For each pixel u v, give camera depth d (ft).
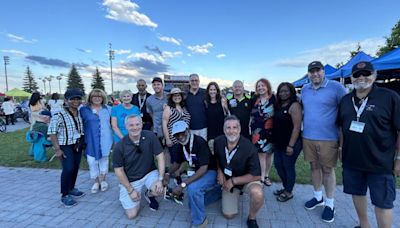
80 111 12.36
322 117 9.73
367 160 7.57
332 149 9.74
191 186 9.54
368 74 7.38
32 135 18.75
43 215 10.60
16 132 37.45
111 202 11.91
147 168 10.91
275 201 11.81
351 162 8.00
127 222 9.99
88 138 12.45
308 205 10.93
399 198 11.82
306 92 10.37
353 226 9.52
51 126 11.03
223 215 10.43
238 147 9.51
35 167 17.85
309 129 10.12
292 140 10.78
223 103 13.47
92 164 12.66
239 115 12.71
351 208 10.96
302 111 10.64
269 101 12.06
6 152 22.65
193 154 10.23
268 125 12.14
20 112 55.47
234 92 13.11
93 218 10.33
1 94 89.20
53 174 16.30
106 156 13.29
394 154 7.47
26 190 13.47
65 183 11.62
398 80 35.50
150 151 10.87
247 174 9.53
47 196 12.64
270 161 13.55
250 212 9.41
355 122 7.72
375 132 7.35
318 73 9.62
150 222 10.00
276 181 14.46
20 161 19.30
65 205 11.41
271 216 10.35
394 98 7.16
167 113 13.07
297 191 12.96
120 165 10.23
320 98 9.75
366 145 7.52
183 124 10.32
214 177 10.15
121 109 13.51
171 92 13.33
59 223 9.93
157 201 11.76
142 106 15.71
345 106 8.18
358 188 8.34
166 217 10.42
